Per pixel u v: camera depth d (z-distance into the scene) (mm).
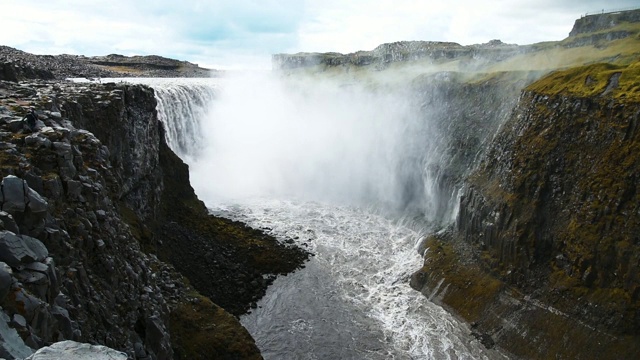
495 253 68250
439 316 64500
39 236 20797
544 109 70812
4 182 19812
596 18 129375
